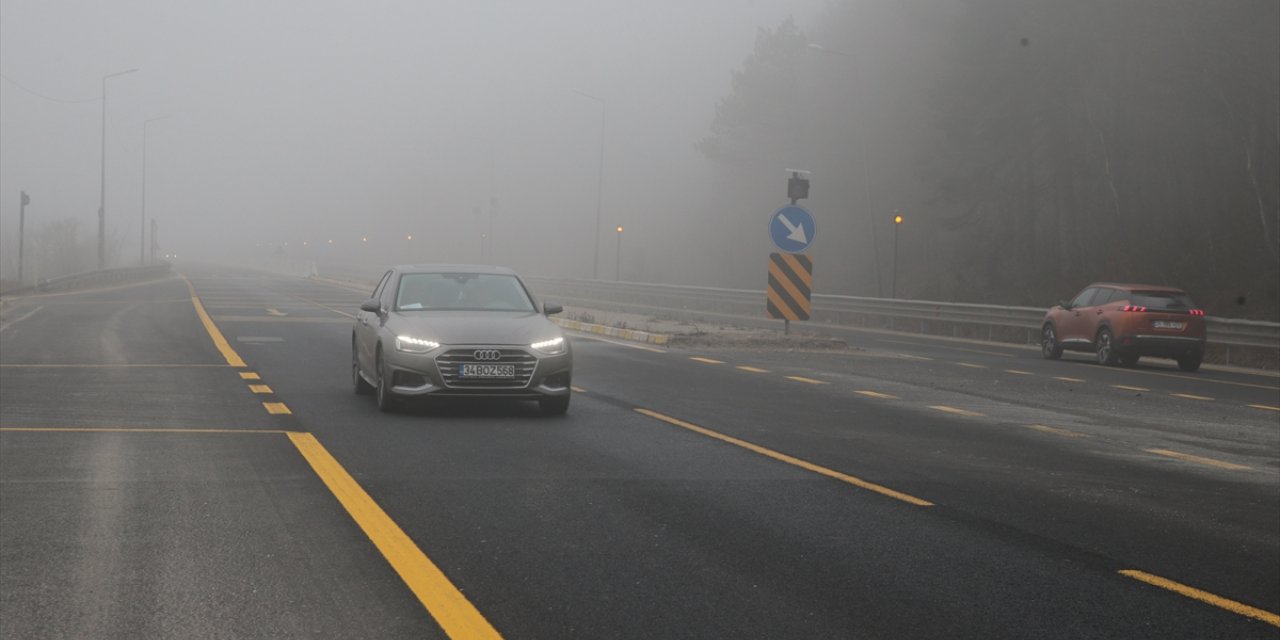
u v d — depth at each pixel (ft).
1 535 24.47
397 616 19.29
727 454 36.76
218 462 33.53
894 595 21.25
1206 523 28.60
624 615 19.62
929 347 97.19
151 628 18.48
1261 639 19.31
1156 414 52.16
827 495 30.48
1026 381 66.13
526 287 48.85
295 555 23.12
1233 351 94.89
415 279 48.42
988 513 28.84
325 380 56.49
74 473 31.55
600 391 54.29
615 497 29.55
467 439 38.73
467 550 23.82
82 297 153.38
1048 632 19.34
